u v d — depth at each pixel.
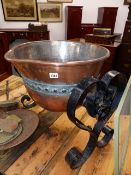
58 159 0.61
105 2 2.64
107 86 0.54
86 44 0.73
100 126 0.59
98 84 0.52
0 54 2.23
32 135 0.70
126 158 0.62
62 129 0.75
